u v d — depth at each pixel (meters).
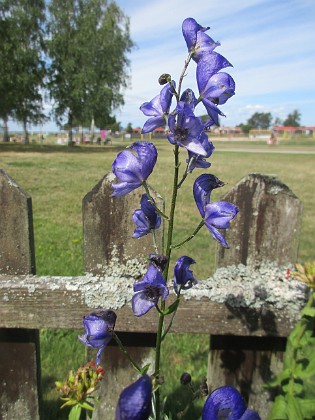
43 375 0.47
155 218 0.26
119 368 0.38
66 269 0.74
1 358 0.37
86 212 0.35
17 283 0.34
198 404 0.43
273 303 0.34
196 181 0.24
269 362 0.37
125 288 0.34
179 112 0.21
